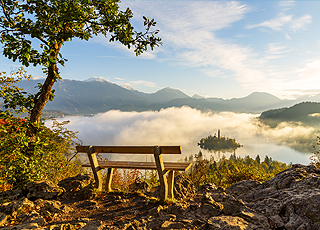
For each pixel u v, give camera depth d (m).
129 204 4.05
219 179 7.21
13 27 4.52
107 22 5.23
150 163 4.52
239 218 3.08
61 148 6.57
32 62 4.59
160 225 3.07
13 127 4.76
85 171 7.25
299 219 2.89
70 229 2.90
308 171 4.48
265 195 3.96
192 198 4.66
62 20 4.57
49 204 3.76
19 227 2.80
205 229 2.89
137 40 5.36
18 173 4.63
